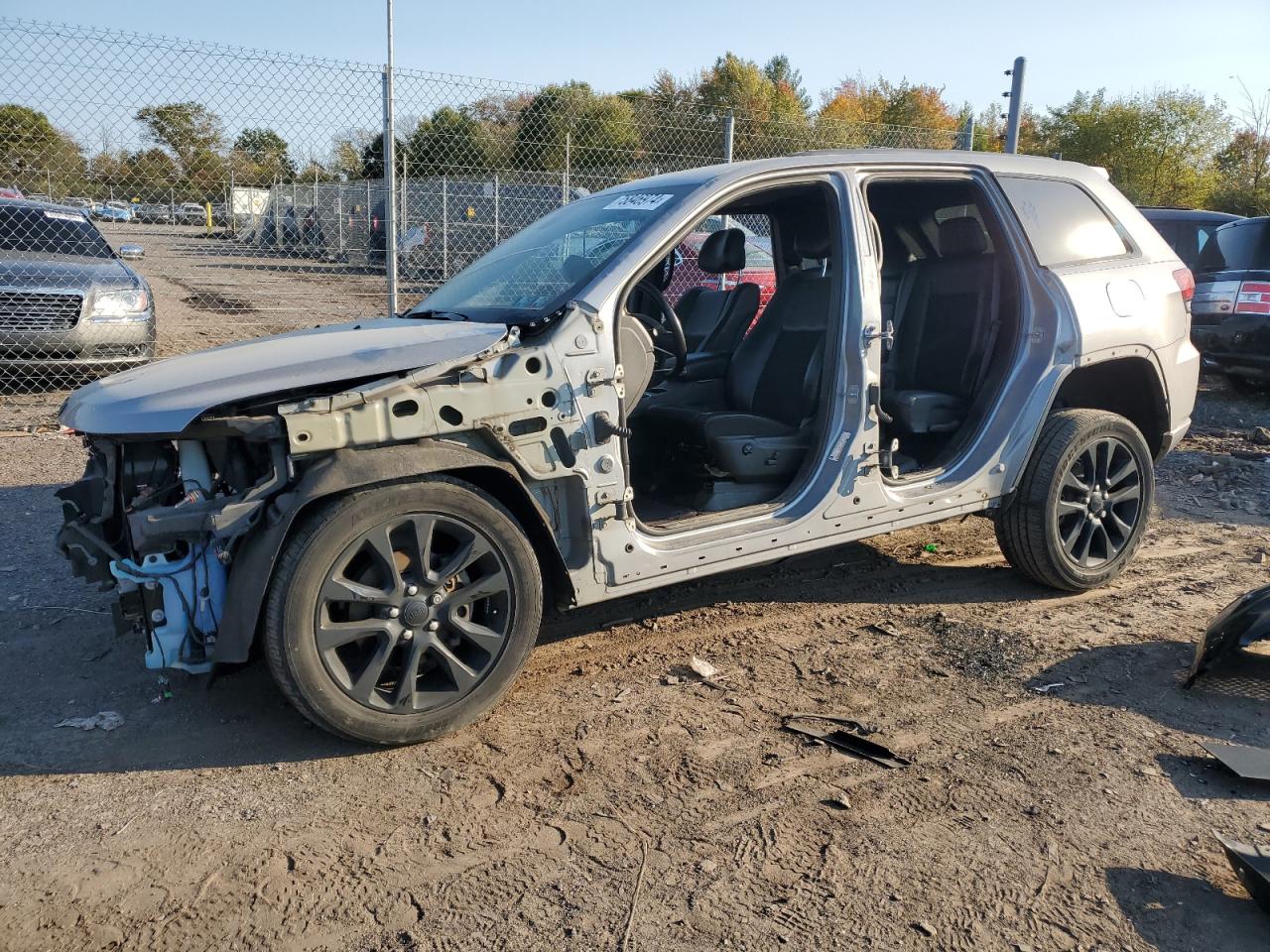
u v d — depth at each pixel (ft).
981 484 12.82
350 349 9.57
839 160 12.02
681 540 10.75
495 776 9.10
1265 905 7.12
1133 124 93.15
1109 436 13.55
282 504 8.68
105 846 7.98
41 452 21.12
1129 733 9.91
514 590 9.76
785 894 7.42
